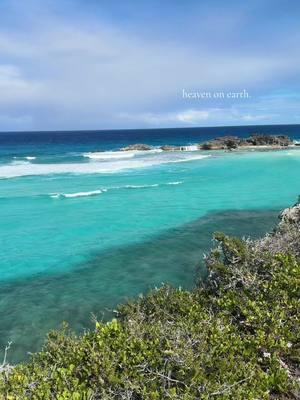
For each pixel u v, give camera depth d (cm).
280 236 897
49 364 517
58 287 1195
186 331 536
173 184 2959
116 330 543
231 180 3117
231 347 513
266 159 4553
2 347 877
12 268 1364
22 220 1998
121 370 473
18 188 2884
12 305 1078
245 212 2075
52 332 621
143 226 1844
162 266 1329
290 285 654
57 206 2292
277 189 2697
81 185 2991
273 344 534
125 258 1427
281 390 465
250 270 750
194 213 2069
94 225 1883
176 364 464
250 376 457
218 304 656
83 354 501
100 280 1236
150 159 4850
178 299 695
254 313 603
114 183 3059
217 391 430
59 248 1568
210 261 843
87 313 1027
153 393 419
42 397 418
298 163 4119
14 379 457
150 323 600
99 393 432
